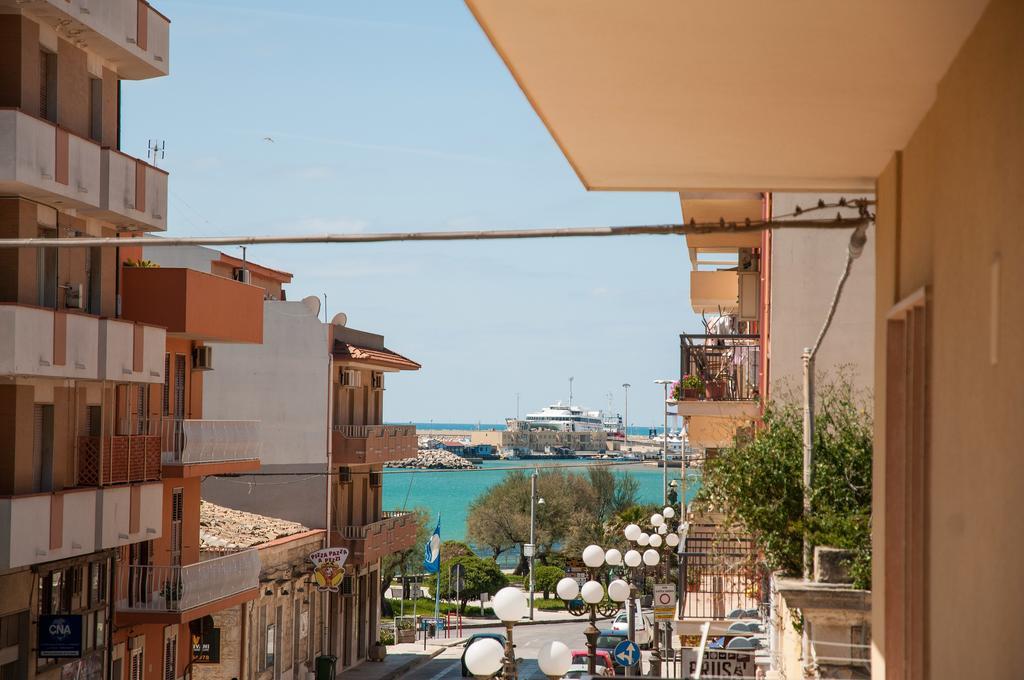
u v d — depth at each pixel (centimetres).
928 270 860
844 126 945
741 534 1814
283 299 6662
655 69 847
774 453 1750
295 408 5928
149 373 3544
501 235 1012
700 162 1087
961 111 746
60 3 2988
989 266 649
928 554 843
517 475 11412
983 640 653
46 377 3072
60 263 3200
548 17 758
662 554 3650
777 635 1636
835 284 2572
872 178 1112
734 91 884
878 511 1066
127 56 3412
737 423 2745
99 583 3375
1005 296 609
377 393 6800
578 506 11100
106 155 3281
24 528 2867
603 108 938
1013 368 590
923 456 858
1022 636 568
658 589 3228
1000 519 616
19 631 2936
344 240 1017
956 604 729
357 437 5988
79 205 3194
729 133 992
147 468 3578
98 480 3275
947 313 775
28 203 3034
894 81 834
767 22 751
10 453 2964
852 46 780
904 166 990
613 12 747
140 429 3719
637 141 1027
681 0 723
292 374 5950
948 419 764
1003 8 629
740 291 3425
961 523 717
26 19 3000
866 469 1731
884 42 766
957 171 754
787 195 2600
